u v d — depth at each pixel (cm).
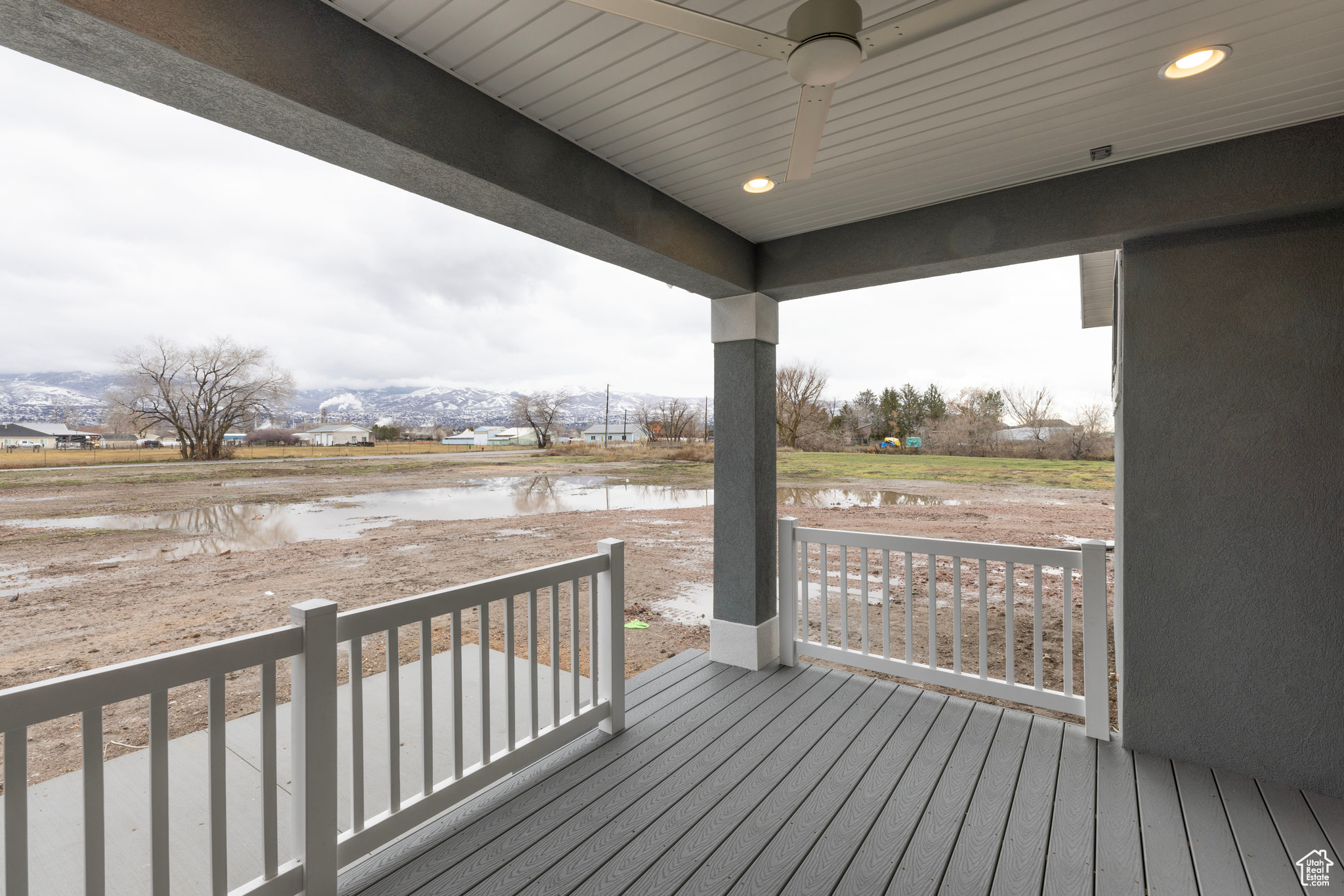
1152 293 251
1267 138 220
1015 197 271
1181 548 245
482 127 197
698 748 258
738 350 355
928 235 294
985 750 255
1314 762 223
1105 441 1581
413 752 269
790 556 357
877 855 189
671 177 262
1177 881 176
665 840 196
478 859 187
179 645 546
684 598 669
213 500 1412
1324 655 222
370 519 1238
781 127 220
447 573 795
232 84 141
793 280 335
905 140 227
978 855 189
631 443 2692
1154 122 213
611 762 246
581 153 236
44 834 204
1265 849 191
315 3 154
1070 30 162
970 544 295
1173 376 247
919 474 1552
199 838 205
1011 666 285
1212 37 165
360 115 163
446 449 2697
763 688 322
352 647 174
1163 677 249
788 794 223
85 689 120
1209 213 229
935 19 108
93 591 719
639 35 167
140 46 126
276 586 734
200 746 268
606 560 268
